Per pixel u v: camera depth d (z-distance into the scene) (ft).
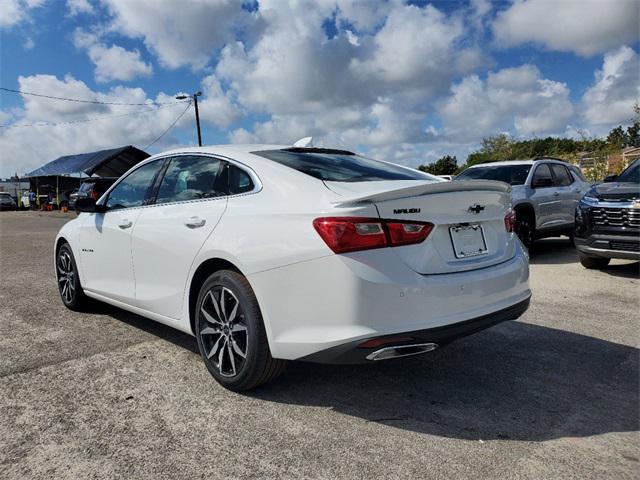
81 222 15.79
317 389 10.59
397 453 8.13
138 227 12.90
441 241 9.43
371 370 11.65
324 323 8.79
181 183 12.44
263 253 9.53
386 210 8.79
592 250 22.86
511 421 9.23
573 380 11.10
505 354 12.74
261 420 9.22
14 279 22.48
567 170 32.96
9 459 7.90
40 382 10.83
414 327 8.68
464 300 9.30
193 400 10.02
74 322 15.46
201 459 7.95
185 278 11.37
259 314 9.80
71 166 97.09
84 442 8.43
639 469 7.69
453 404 9.92
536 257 29.63
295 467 7.74
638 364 12.05
